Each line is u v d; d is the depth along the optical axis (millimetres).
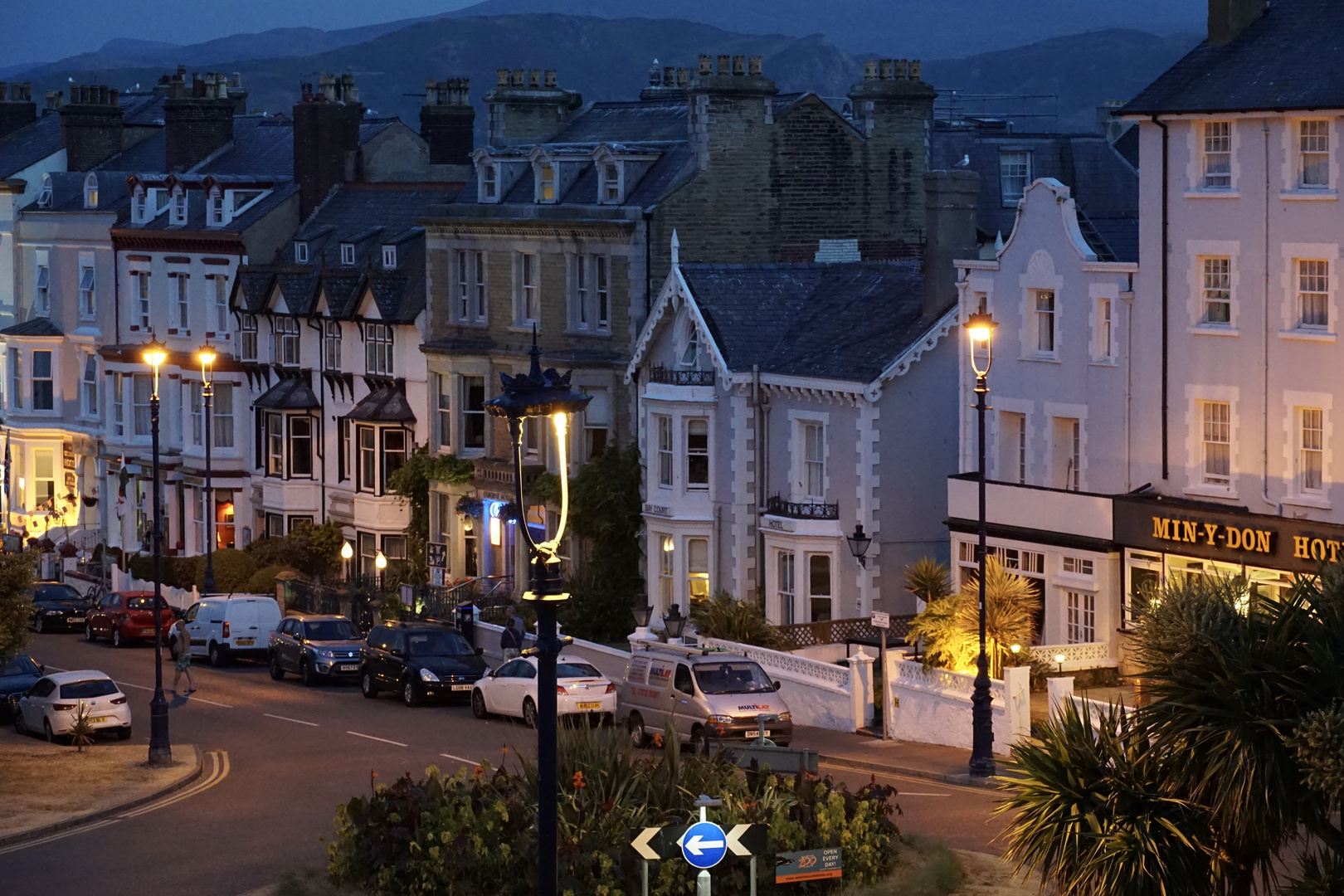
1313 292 50062
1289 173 50156
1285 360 50500
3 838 40531
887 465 62281
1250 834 27281
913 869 33312
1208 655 27391
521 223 75875
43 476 104250
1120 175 91000
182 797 45062
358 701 61438
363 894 33125
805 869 31344
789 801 33250
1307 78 50000
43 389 103875
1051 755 28781
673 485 67438
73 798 44750
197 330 93875
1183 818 27609
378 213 89938
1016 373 58594
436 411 80375
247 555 85375
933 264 62781
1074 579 54688
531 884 31594
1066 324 56656
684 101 80938
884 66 75812
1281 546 48688
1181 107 52344
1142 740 28359
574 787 33438
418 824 33438
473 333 79000
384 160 95438
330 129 93625
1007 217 86500
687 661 50062
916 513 62750
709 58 72562
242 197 94250
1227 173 52062
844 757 47906
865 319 65062
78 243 101562
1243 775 26469
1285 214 50281
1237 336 51656
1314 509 49969
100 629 77938
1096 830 27531
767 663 56219
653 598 68562
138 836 40656
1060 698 44875
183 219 95312
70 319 102688
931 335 61875
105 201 101438
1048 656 52250
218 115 102875
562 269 74875
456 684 59312
